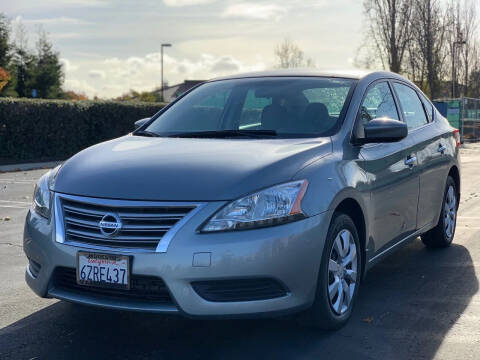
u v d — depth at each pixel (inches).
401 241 185.0
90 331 149.5
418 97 218.5
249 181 129.4
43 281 137.1
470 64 1752.0
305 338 143.1
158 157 143.0
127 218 127.6
